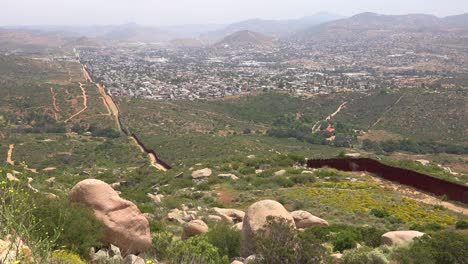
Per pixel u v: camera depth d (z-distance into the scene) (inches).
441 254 471.2
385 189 1131.3
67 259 277.0
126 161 2445.9
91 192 403.5
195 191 1211.2
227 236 516.4
